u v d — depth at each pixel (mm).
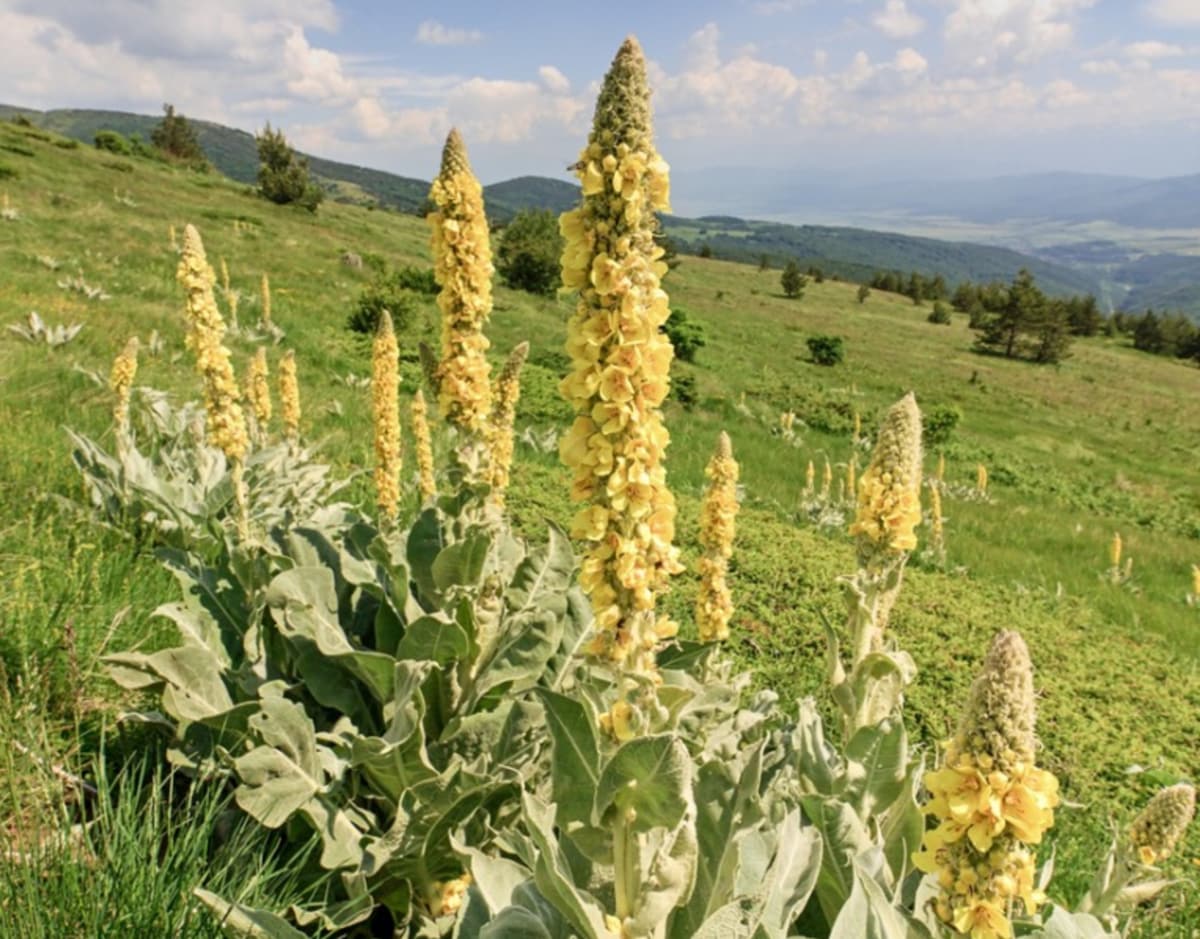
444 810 3127
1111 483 31406
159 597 5051
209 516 5902
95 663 3914
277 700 3250
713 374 37281
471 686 3787
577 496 2088
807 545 11719
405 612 4008
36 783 3100
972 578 13797
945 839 1893
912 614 10055
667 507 2098
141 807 3227
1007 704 1820
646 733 2039
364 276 37750
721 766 2562
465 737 3547
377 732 3859
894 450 3250
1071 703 8375
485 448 3998
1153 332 90375
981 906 1889
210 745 3482
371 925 3439
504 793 3160
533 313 40406
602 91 1938
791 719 4797
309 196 61312
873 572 3344
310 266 36875
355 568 4188
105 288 20812
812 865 2613
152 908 2469
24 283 18016
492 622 3783
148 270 26250
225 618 4258
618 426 1953
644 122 1927
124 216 37031
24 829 2799
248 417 9430
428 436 6914
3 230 25938
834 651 3316
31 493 6230
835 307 85688
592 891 2488
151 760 3586
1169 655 10609
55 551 5113
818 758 3199
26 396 9086
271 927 2430
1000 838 1876
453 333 3854
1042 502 25891
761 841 2725
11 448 7105
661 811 1942
